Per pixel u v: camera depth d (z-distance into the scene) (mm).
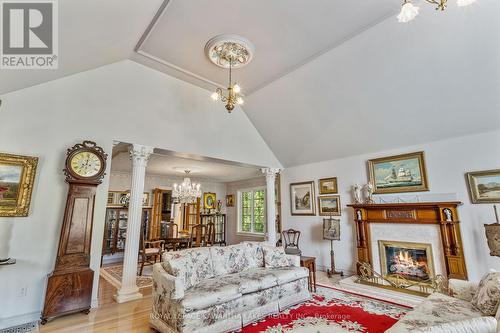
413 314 1998
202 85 4648
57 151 3191
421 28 2928
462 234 3674
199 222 8078
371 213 4590
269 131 5559
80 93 3445
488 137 3600
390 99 3840
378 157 4773
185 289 2689
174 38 3354
